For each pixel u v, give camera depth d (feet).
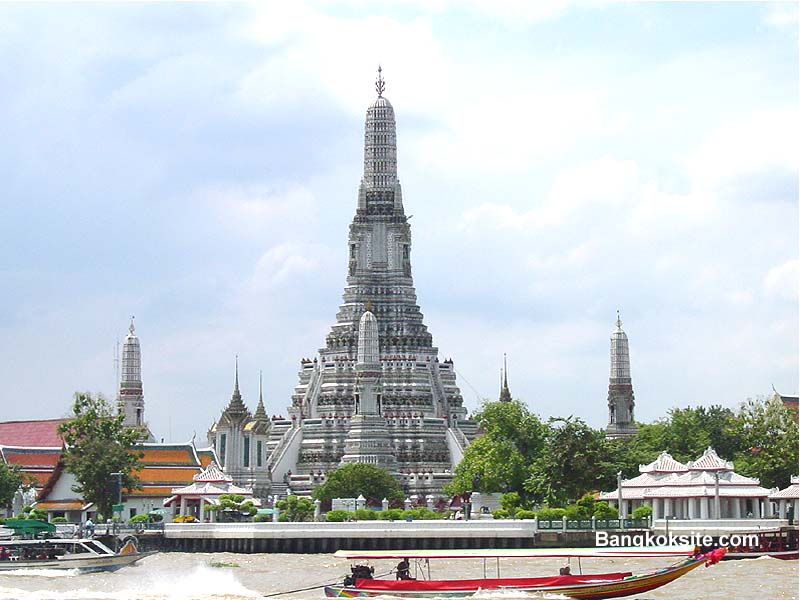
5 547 593.42
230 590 501.15
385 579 517.55
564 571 476.54
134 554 603.67
